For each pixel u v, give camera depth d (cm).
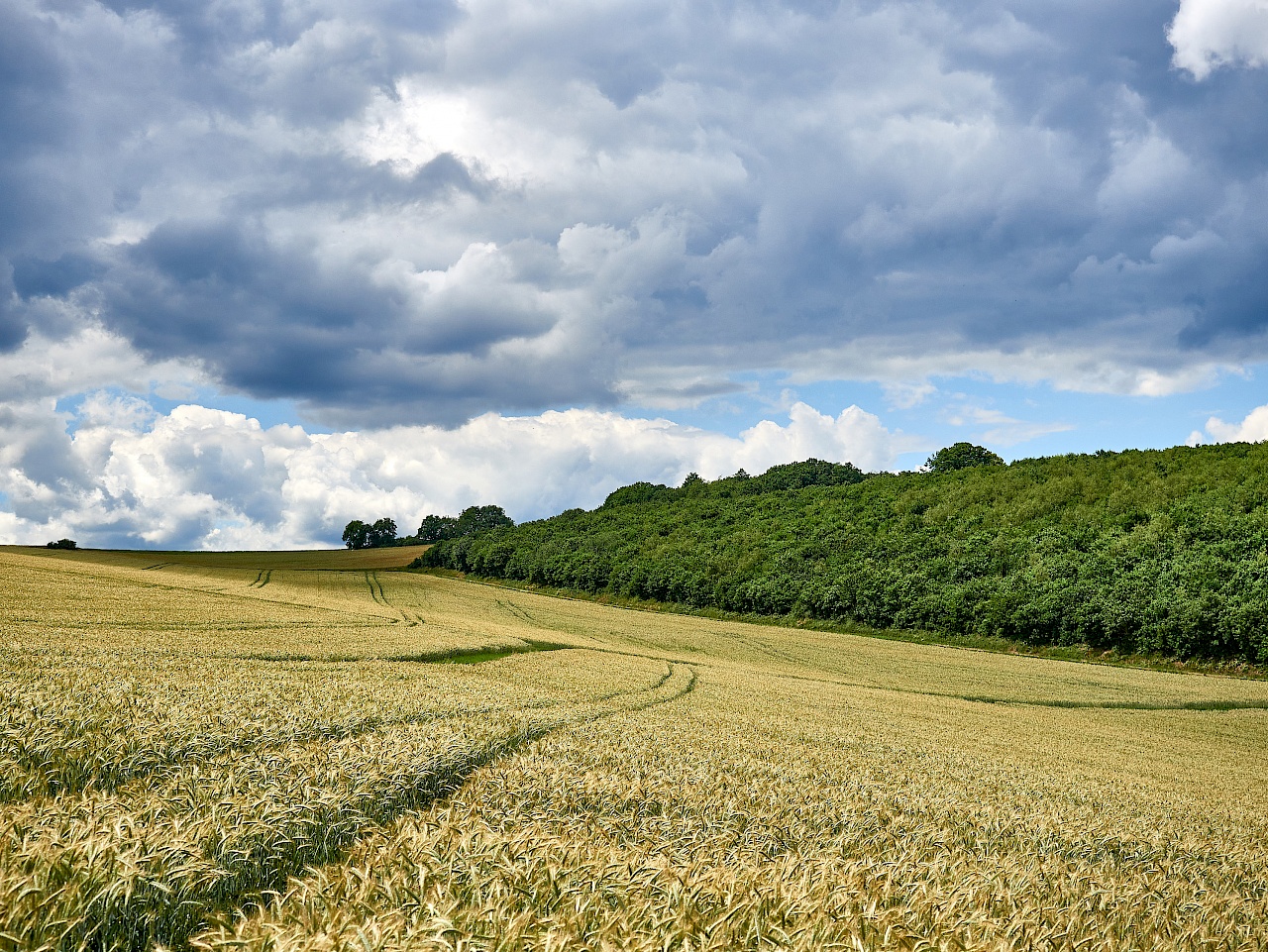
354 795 774
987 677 4384
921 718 2722
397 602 7006
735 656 4828
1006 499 8275
